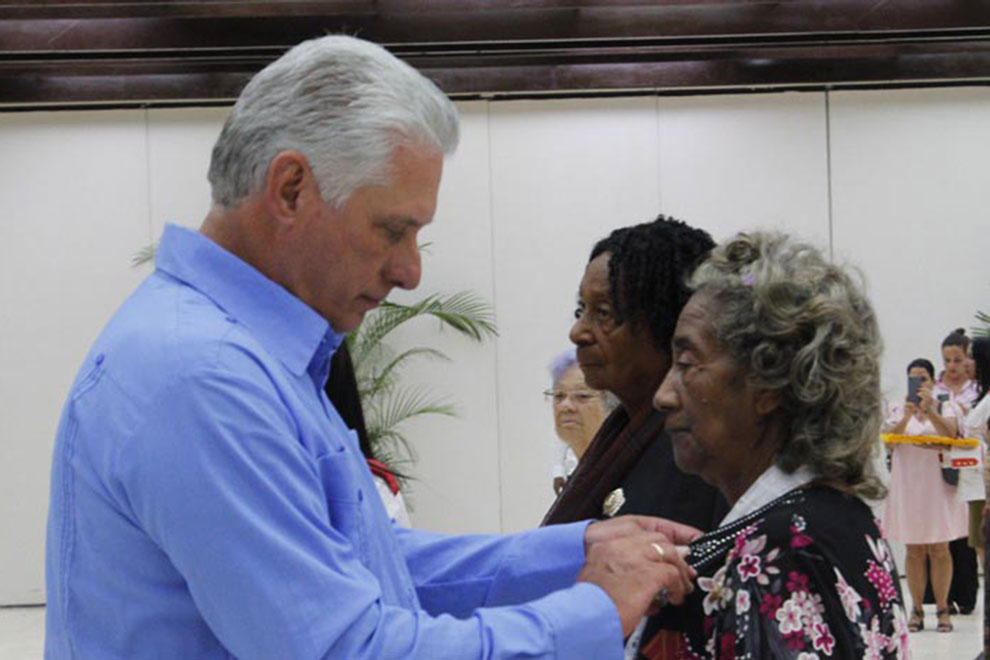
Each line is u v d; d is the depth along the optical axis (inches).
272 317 65.6
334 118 63.5
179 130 430.9
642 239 86.6
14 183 427.5
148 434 59.2
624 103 432.1
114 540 61.3
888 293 427.8
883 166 428.5
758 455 65.4
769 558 61.1
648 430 84.3
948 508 327.3
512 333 432.5
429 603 80.9
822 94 429.1
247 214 65.9
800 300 63.1
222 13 366.9
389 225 65.1
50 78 417.4
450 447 430.9
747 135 430.3
